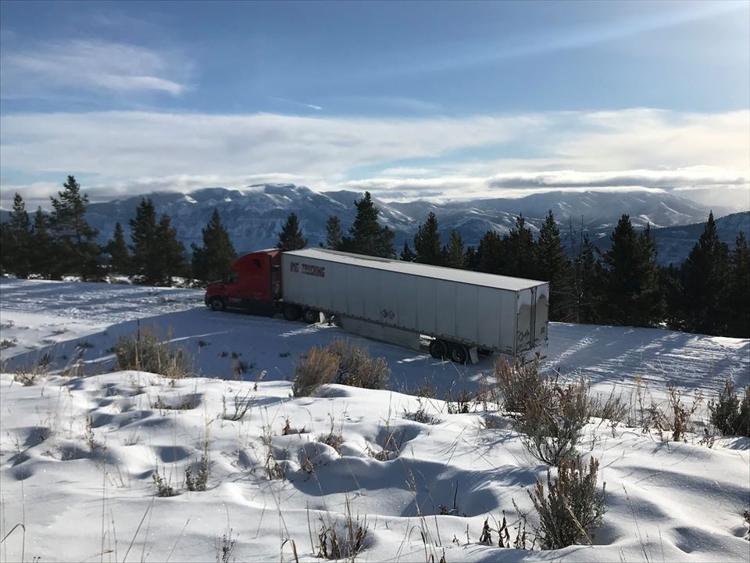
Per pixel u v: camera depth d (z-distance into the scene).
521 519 3.23
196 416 5.41
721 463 4.02
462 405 6.88
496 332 19.23
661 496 3.44
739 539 2.75
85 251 56.47
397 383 17.38
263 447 4.58
